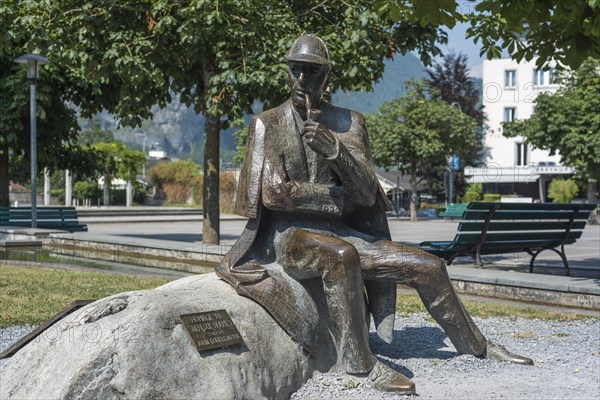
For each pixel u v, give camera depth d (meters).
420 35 14.53
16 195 66.50
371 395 4.73
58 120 21.94
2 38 13.44
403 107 40.69
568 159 33.66
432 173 47.62
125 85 15.02
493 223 11.05
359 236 5.40
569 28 6.69
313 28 14.45
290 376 4.71
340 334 4.92
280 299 4.89
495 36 9.02
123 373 3.82
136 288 9.45
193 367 4.08
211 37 13.17
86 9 13.52
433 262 5.27
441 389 5.00
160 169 68.19
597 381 5.43
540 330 7.55
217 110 13.45
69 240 17.05
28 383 3.86
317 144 5.01
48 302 8.20
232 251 5.21
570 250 17.62
